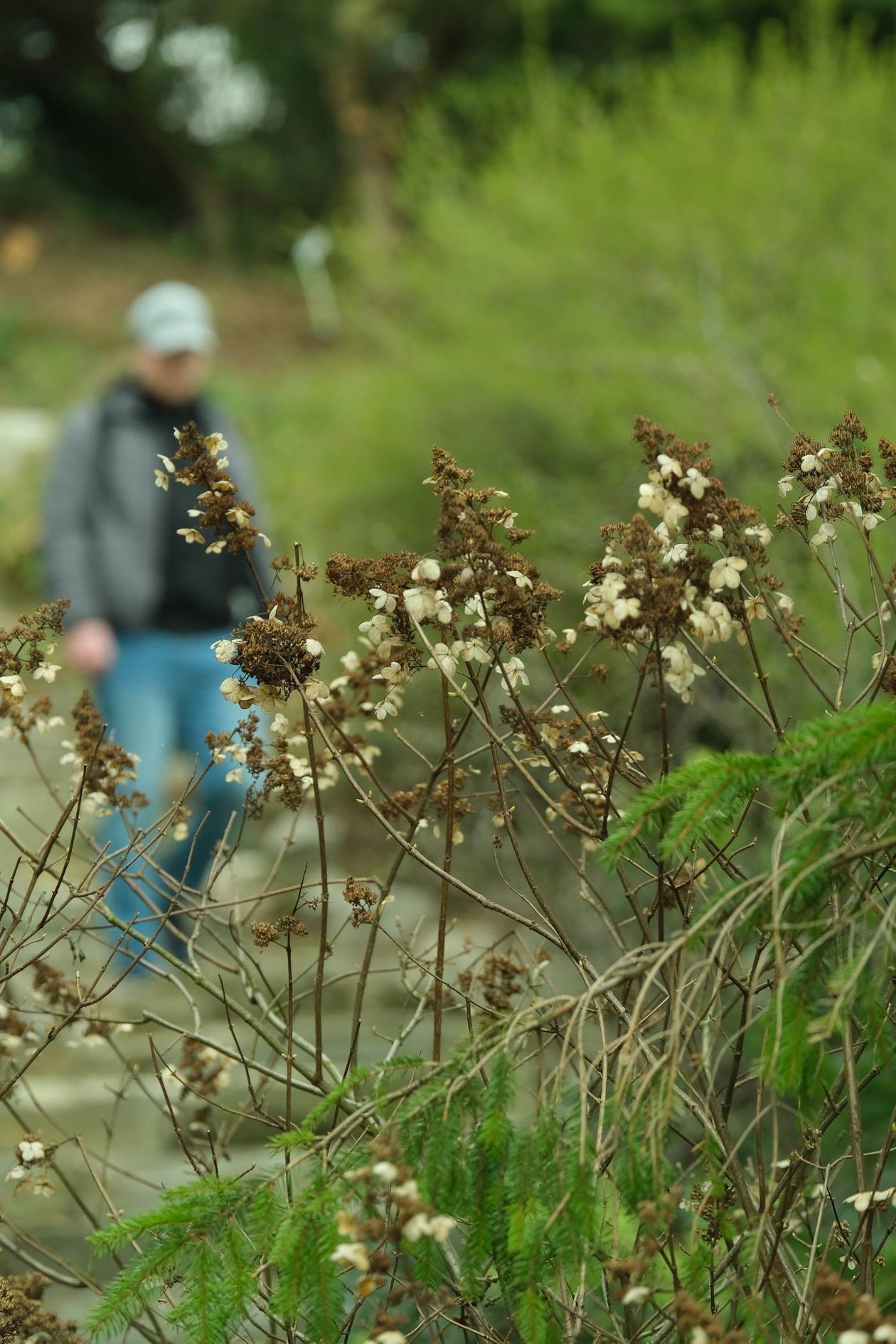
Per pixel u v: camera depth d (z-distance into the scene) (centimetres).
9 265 3381
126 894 653
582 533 966
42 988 333
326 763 309
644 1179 205
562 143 1288
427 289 1325
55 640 285
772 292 1119
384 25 3066
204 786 721
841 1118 378
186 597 757
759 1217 232
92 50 3822
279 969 735
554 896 717
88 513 759
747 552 261
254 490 784
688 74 1271
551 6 2731
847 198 1148
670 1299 278
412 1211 197
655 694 739
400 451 1203
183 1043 350
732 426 926
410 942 329
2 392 2483
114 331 2958
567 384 1120
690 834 221
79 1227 474
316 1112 235
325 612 1006
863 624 272
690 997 211
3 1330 271
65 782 835
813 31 1255
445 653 252
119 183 4075
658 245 1159
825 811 226
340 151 3684
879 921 216
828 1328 212
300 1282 212
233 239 3734
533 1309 208
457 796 304
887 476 266
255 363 2717
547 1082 229
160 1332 281
